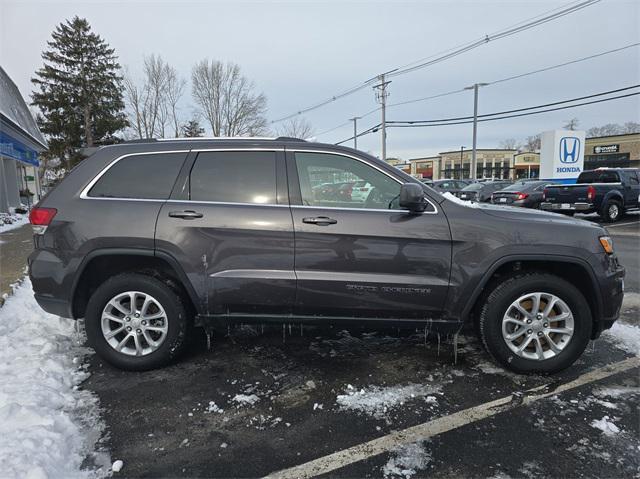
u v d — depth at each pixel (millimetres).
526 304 3234
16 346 3664
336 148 3324
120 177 3299
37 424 2500
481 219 3174
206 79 41781
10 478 2023
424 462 2297
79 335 3996
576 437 2506
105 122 35969
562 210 13984
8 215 14875
